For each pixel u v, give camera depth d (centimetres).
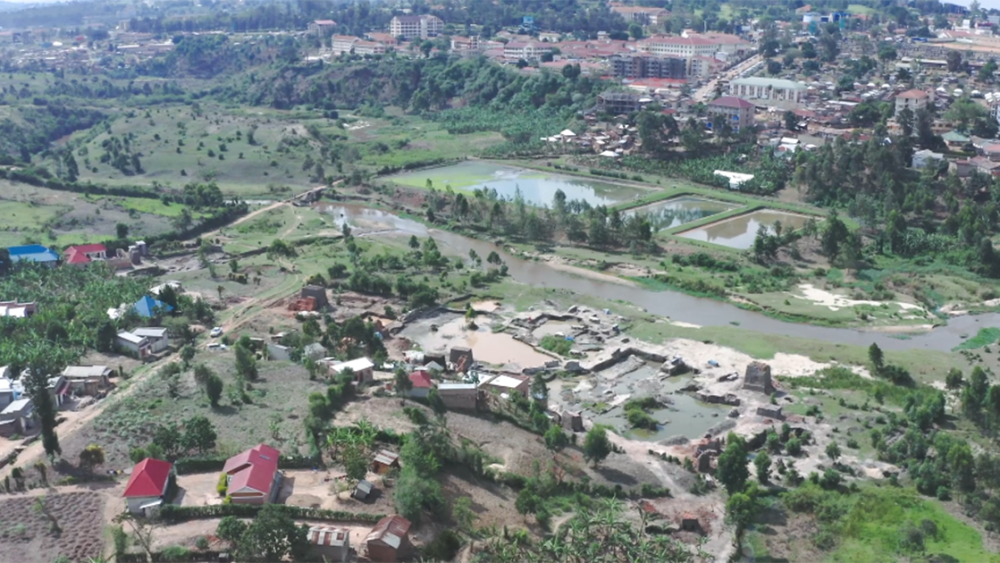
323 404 19588
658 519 17162
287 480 17050
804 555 16375
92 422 19338
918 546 16362
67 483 16888
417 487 15900
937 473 18350
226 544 14850
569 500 17600
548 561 14825
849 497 18012
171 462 17388
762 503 17950
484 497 17312
